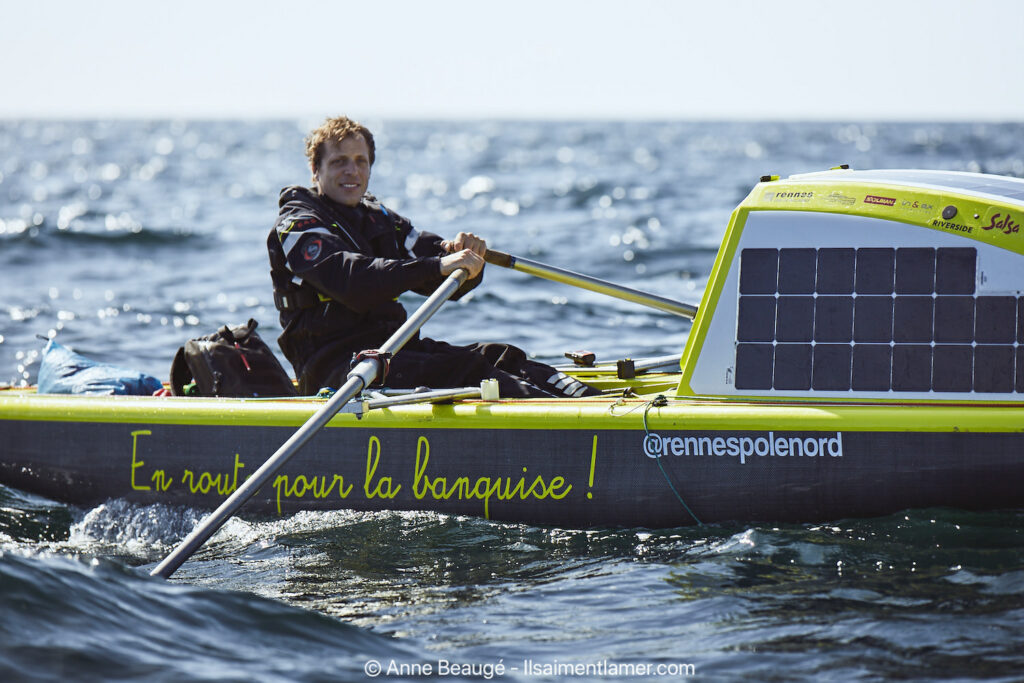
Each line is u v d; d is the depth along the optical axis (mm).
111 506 17094
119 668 10844
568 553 14992
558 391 17906
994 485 14523
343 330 17906
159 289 41969
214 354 18078
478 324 34562
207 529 13828
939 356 14828
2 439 17625
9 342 32031
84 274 45656
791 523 15180
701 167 143125
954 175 15797
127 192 104688
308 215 17891
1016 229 14461
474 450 16094
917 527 14594
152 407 17031
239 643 11820
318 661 11523
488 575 14344
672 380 19328
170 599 12664
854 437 14867
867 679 10922
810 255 15305
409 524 16078
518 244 56125
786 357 15359
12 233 58438
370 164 18703
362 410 15391
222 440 16734
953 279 14750
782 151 198625
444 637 12406
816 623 12305
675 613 12859
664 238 57469
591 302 38344
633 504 15625
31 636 11250
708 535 15180
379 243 18672
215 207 84562
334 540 15781
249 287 42594
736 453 15250
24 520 16781
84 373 19125
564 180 118312
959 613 12367
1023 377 14531
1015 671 10930
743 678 11094
